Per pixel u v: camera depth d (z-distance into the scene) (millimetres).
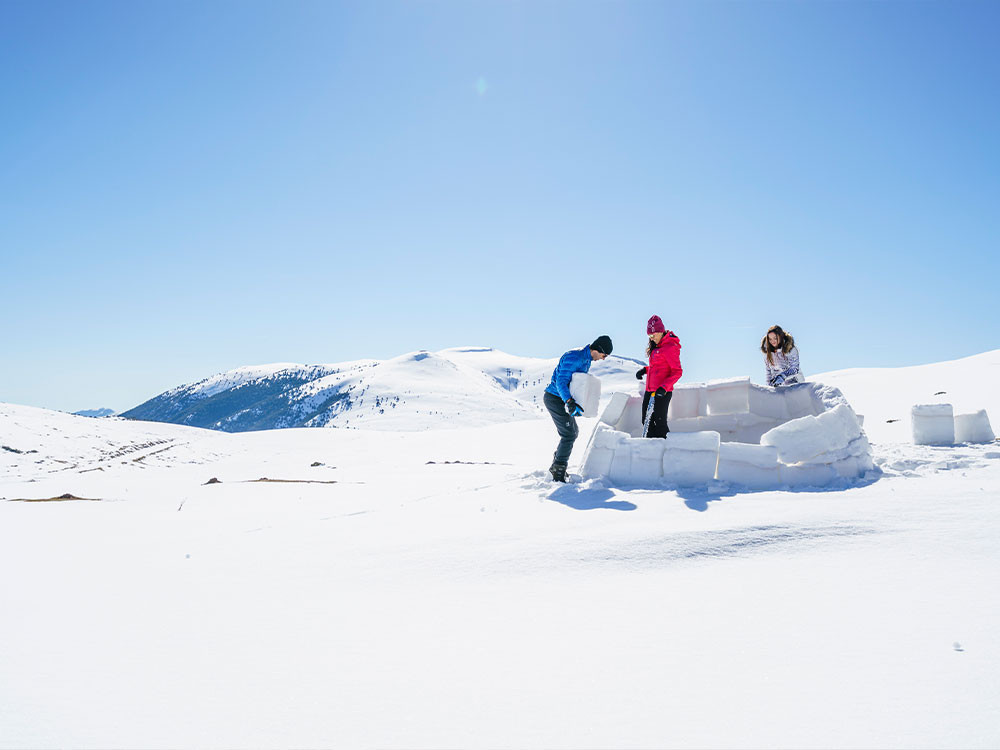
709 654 2691
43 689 2479
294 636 3039
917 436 7723
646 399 7227
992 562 3600
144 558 4652
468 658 2748
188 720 2244
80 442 17016
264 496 8406
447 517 5605
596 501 5766
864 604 3137
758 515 4773
